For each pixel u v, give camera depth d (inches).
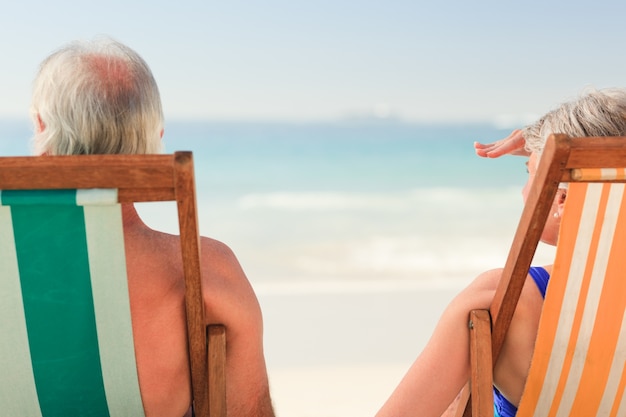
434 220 660.1
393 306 301.6
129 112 57.9
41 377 57.7
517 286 58.8
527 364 63.9
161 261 57.5
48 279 53.4
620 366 61.0
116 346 57.2
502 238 587.8
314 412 169.2
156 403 60.9
